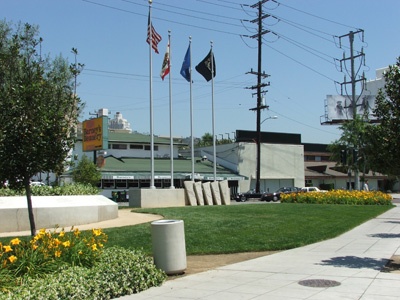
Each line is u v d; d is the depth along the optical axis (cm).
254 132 5891
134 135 5606
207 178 5028
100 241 945
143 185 4766
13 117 901
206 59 3088
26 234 1366
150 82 2533
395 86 977
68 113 1165
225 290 769
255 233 1453
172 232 912
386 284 785
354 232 1617
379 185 7375
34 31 1669
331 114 6381
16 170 931
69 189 1903
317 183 6819
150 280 805
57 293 643
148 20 2497
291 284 803
